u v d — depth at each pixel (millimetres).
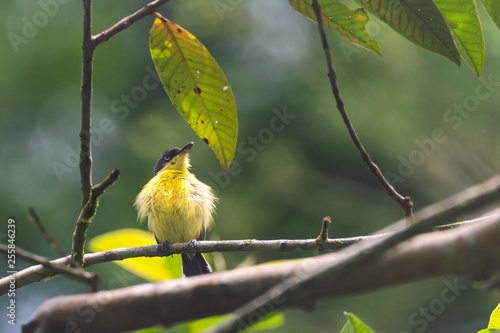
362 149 4785
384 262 2143
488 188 2254
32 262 2641
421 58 13258
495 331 4035
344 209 13680
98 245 6152
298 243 5797
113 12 15234
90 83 4520
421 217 2363
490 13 4594
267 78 14531
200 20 15180
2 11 14203
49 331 2260
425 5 4469
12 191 13680
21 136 14227
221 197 13750
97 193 4805
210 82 5137
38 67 14398
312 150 13844
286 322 12523
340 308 12930
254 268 2363
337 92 4711
